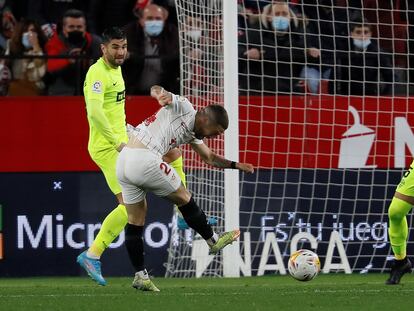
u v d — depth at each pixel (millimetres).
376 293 27484
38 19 44875
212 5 38375
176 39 44438
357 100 40094
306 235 39844
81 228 39094
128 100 39281
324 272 39812
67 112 39312
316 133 39938
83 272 39094
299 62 42281
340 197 40000
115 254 39062
